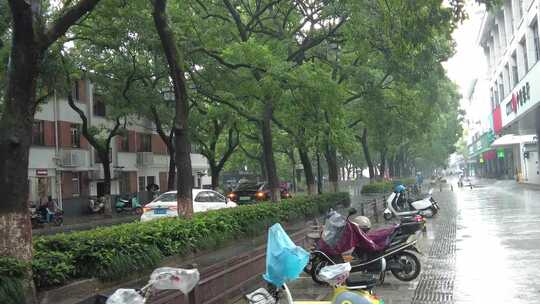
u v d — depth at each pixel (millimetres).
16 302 6109
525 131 49062
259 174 66375
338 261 9344
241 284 8445
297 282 9898
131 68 23828
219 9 18703
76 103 36344
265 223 14852
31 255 6883
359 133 40844
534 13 31375
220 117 26984
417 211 20328
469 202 30859
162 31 11531
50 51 17547
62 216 30953
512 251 12203
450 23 12211
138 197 44250
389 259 9477
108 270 8000
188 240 10656
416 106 26281
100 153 31281
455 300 7977
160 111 30344
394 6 10992
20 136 6777
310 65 15711
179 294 6152
